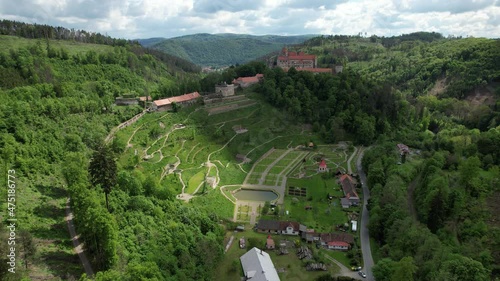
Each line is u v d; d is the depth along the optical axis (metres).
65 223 115.56
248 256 132.62
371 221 154.12
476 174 165.00
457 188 165.62
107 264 97.62
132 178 147.12
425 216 149.62
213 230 149.12
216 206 172.62
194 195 178.62
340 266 135.50
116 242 100.25
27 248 91.69
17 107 163.00
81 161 148.00
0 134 143.38
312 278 128.12
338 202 184.62
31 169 136.62
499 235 132.00
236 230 157.00
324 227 161.50
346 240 147.50
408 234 132.38
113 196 132.88
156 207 139.75
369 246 148.25
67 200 129.12
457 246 130.12
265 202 182.00
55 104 191.50
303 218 168.62
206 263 127.69
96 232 96.12
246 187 199.38
